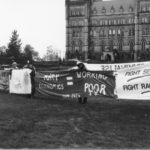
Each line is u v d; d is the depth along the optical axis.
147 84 17.12
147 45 155.50
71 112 15.36
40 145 9.34
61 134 10.76
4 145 9.27
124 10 162.25
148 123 12.73
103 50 161.75
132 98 17.48
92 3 169.12
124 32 162.00
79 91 19.58
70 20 169.25
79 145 9.42
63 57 159.50
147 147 9.27
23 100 20.47
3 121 12.87
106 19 165.12
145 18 156.12
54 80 20.83
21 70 23.02
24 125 12.09
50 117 13.89
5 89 27.22
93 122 12.84
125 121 13.11
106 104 18.89
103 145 9.45
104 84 18.72
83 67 19.39
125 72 17.64
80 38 167.25
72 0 169.00
